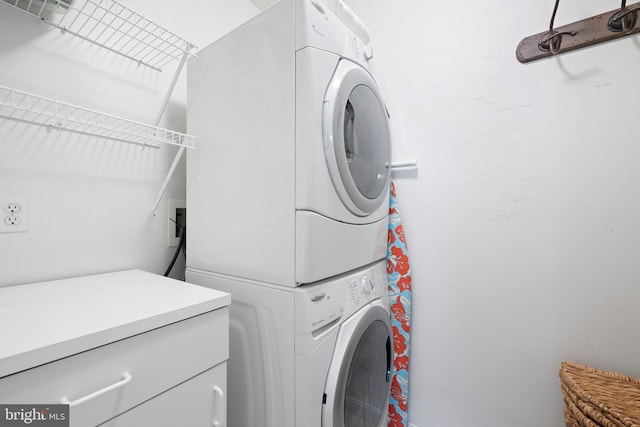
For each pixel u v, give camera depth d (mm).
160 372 617
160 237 1269
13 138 877
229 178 1005
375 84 1145
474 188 1335
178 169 1338
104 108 1081
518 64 1228
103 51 1079
